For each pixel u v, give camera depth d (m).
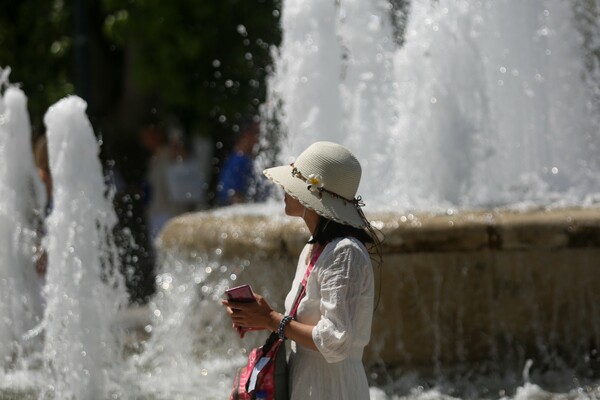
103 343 13.01
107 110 35.25
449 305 13.48
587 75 17.53
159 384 14.09
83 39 27.14
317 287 8.49
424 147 15.55
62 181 12.84
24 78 33.09
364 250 8.48
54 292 12.88
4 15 32.94
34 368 14.73
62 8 32.34
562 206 13.80
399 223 13.21
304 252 9.00
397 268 13.35
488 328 13.57
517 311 13.54
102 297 13.01
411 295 13.42
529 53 17.42
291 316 8.62
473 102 15.60
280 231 13.83
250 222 14.48
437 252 13.23
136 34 30.73
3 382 13.99
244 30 29.72
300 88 17.91
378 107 18.08
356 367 8.73
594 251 13.27
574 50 17.50
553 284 13.42
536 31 17.42
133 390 13.57
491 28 17.41
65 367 12.88
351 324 8.27
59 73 32.94
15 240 15.16
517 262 13.36
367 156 17.78
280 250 13.79
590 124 17.44
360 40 18.33
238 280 14.43
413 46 15.70
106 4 30.66
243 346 15.44
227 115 32.03
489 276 13.41
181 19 30.84
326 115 17.88
